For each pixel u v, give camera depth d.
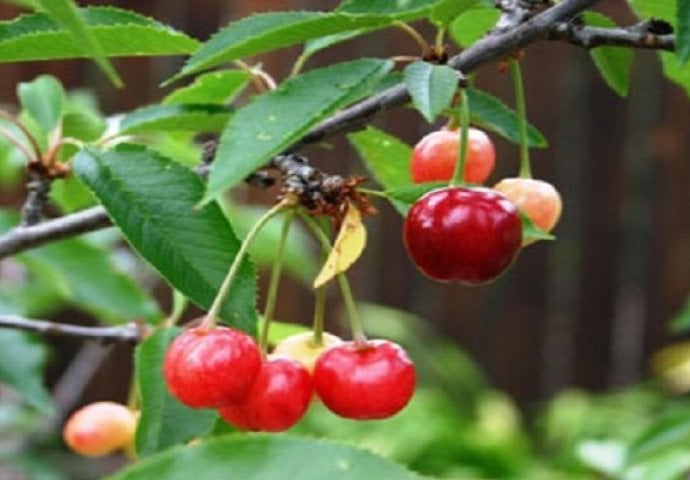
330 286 2.03
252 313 0.85
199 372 0.83
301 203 0.85
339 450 0.75
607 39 0.85
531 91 2.04
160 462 0.75
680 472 1.08
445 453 1.81
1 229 1.05
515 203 0.88
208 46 0.83
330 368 0.85
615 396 2.04
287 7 1.87
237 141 0.81
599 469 1.10
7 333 1.02
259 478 0.75
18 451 1.33
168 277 0.85
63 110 0.97
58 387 1.83
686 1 0.81
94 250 1.04
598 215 2.08
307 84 0.82
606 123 2.06
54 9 0.79
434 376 2.08
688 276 2.09
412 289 2.07
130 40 0.86
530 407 2.12
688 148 2.07
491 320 2.11
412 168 0.90
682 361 2.08
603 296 2.11
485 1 0.87
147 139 1.04
